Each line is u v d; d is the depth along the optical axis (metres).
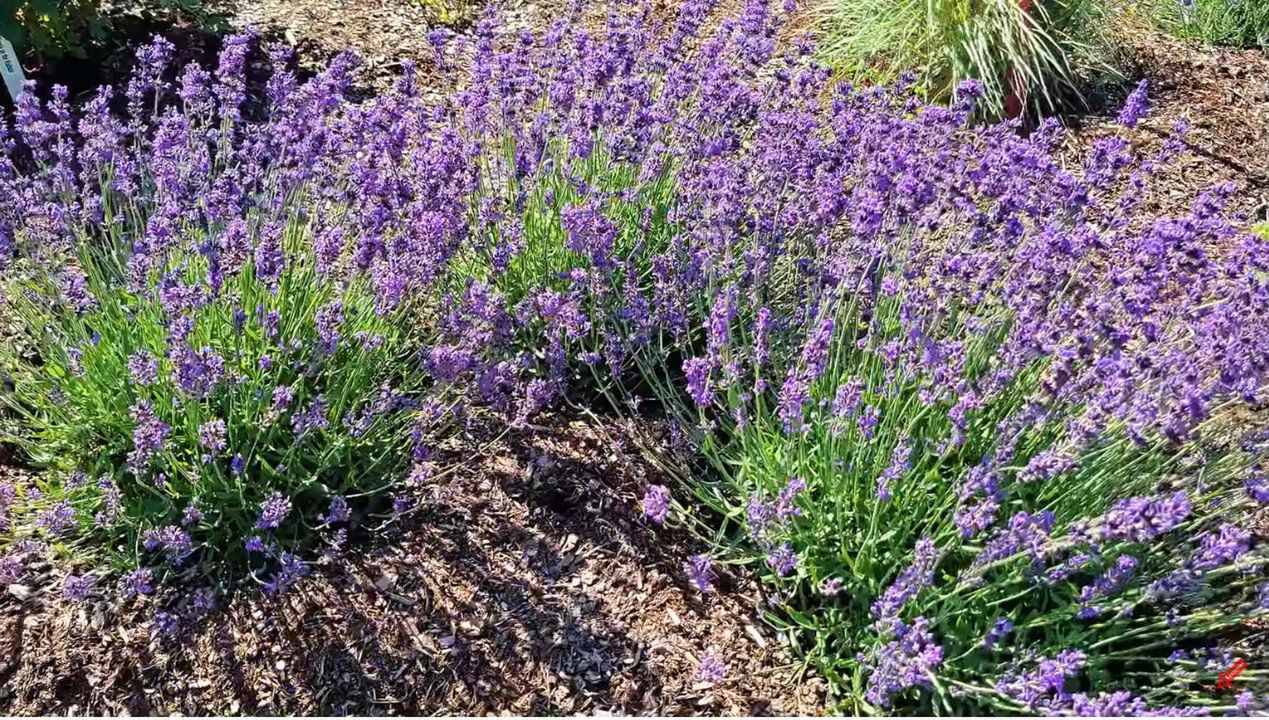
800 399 2.64
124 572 2.77
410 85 3.76
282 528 2.92
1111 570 2.37
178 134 3.41
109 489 2.61
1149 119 5.91
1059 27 6.28
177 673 2.58
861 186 3.31
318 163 3.37
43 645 2.58
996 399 2.91
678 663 2.72
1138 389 2.49
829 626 2.77
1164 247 2.76
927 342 2.72
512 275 3.61
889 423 2.87
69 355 2.79
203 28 5.35
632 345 3.62
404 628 2.74
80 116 4.73
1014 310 2.95
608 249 3.22
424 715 2.56
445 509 3.07
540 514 3.10
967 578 2.41
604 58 3.68
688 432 3.22
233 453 2.85
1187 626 2.50
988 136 3.57
